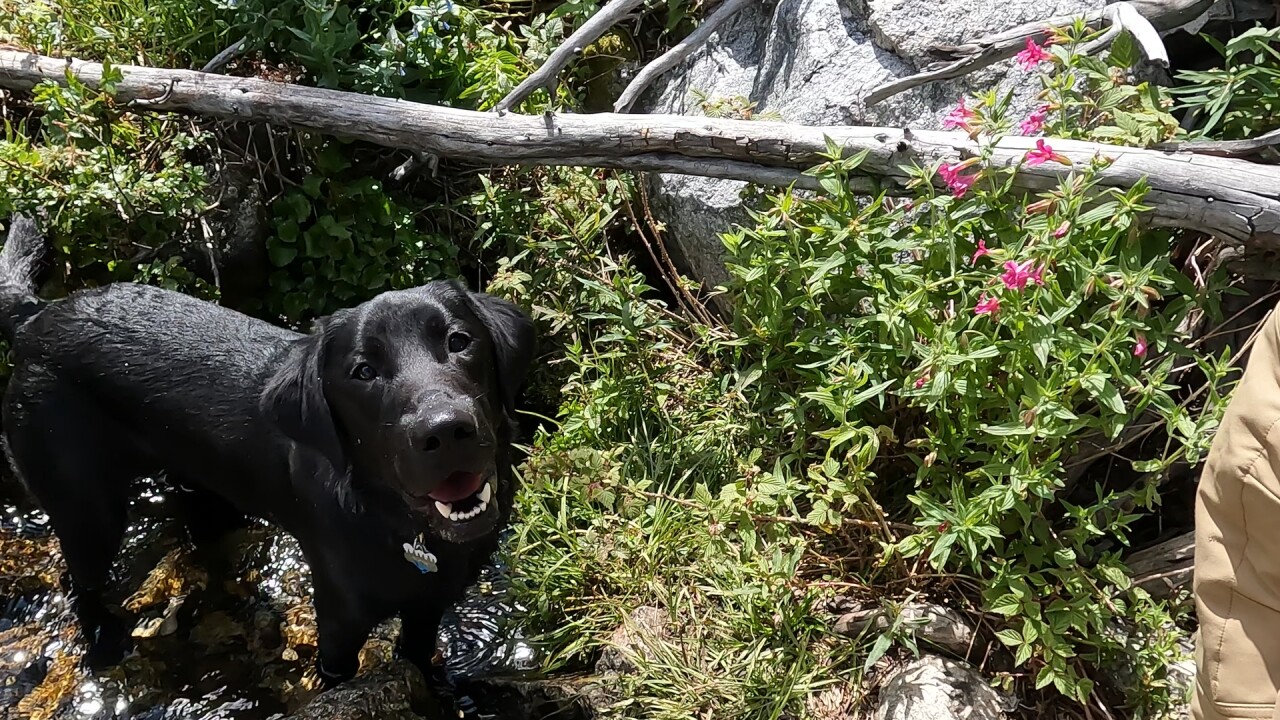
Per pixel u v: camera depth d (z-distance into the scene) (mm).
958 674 1031
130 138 1433
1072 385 954
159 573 1283
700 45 1456
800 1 1414
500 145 1332
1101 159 1009
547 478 1249
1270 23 1216
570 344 1431
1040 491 949
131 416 1178
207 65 1467
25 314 1214
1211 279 1025
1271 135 1037
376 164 1536
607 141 1288
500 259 1421
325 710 1063
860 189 1178
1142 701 1002
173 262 1378
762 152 1216
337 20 1466
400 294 1013
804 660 1073
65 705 1157
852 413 1113
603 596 1186
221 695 1167
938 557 1024
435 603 1123
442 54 1506
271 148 1471
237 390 1142
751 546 1068
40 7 1514
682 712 1064
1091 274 962
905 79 1222
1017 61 1198
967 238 1093
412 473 938
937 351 985
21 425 1172
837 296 1115
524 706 1135
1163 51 1071
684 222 1415
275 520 1182
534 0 1666
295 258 1499
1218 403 970
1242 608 761
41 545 1311
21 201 1331
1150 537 1178
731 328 1263
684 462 1267
